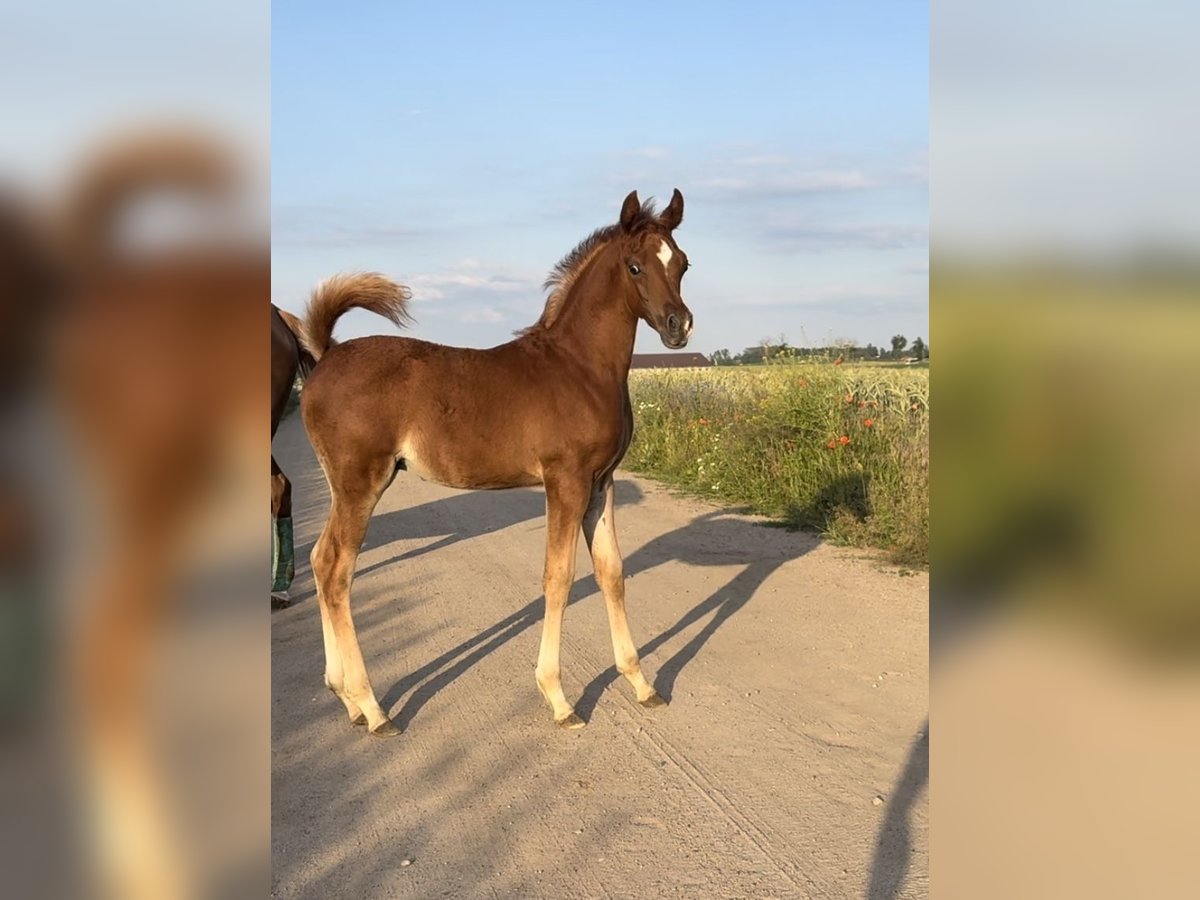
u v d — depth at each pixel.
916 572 7.07
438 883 3.02
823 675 5.00
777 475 9.91
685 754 4.04
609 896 2.95
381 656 5.32
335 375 4.43
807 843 3.27
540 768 3.91
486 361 4.57
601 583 4.73
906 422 9.80
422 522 9.34
